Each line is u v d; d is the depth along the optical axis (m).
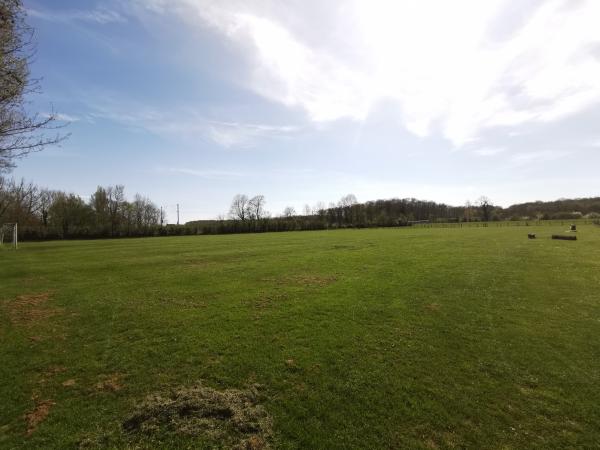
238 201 119.62
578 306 11.95
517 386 6.71
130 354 8.35
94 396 6.50
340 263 22.11
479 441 5.18
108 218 86.50
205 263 23.28
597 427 5.46
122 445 5.08
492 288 14.55
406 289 14.48
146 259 25.80
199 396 6.20
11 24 7.66
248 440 5.13
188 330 9.95
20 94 8.38
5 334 9.80
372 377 7.09
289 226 98.00
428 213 155.12
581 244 32.50
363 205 138.38
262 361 7.87
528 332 9.55
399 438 5.25
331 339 9.14
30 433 5.40
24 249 37.50
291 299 13.20
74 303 12.98
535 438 5.23
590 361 7.75
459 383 6.84
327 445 5.12
